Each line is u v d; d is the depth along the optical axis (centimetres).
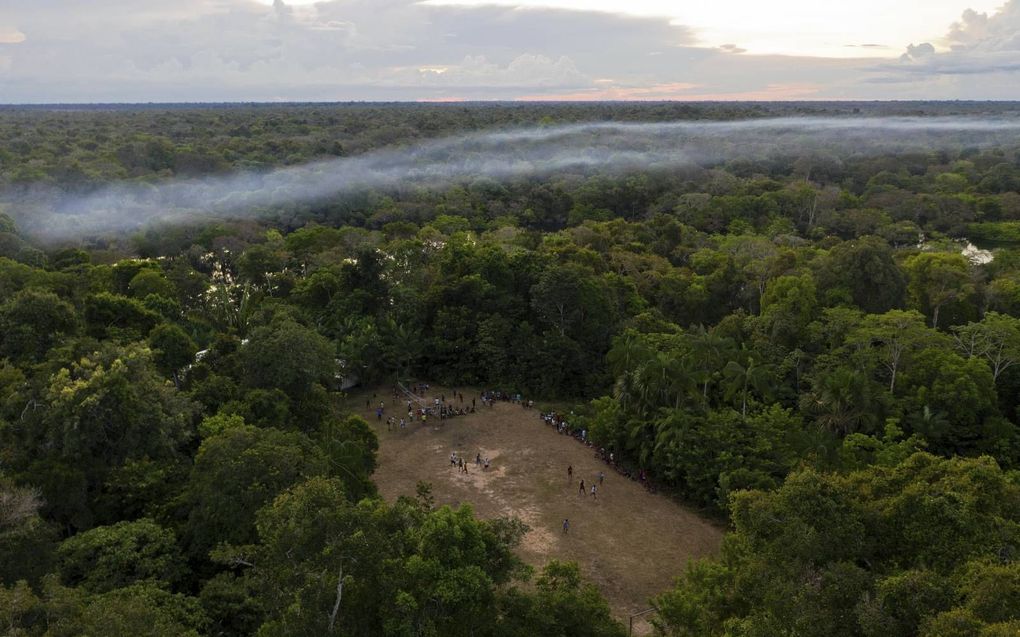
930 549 2073
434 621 1867
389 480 4572
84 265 7412
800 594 1916
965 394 4741
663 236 9688
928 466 2397
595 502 4316
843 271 6506
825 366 5362
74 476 3231
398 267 6975
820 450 4222
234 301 6625
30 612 1873
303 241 8788
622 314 6875
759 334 6084
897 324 5284
